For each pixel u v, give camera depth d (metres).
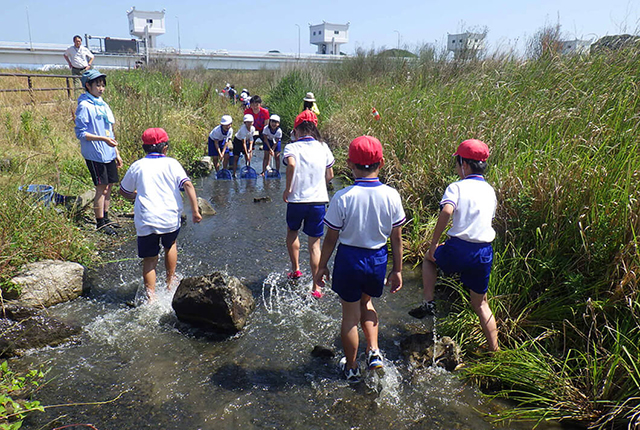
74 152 8.16
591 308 3.07
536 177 4.21
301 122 4.34
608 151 4.11
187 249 5.49
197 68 30.28
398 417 2.79
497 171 4.73
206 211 6.93
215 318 3.68
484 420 2.78
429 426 2.72
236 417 2.76
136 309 4.02
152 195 3.95
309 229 4.35
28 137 8.17
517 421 2.76
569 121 5.00
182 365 3.27
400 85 10.46
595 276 3.42
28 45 43.00
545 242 3.75
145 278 4.07
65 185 6.54
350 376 3.14
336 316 4.03
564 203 3.80
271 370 3.24
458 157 3.23
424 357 3.32
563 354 3.18
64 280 4.11
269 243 5.77
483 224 3.04
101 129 5.44
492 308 3.51
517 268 3.83
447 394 3.01
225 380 3.12
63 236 4.76
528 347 3.33
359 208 2.82
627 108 4.65
